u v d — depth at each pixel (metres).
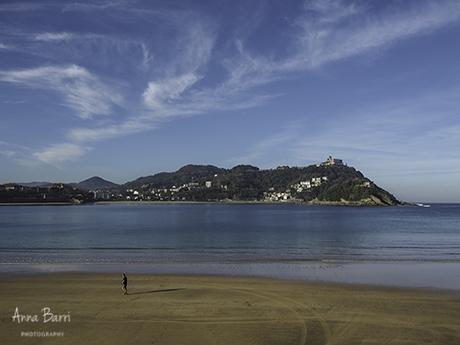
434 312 19.94
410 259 37.06
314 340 16.34
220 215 132.12
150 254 40.66
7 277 27.89
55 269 31.42
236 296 22.64
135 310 20.00
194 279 27.14
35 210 181.88
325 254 40.44
